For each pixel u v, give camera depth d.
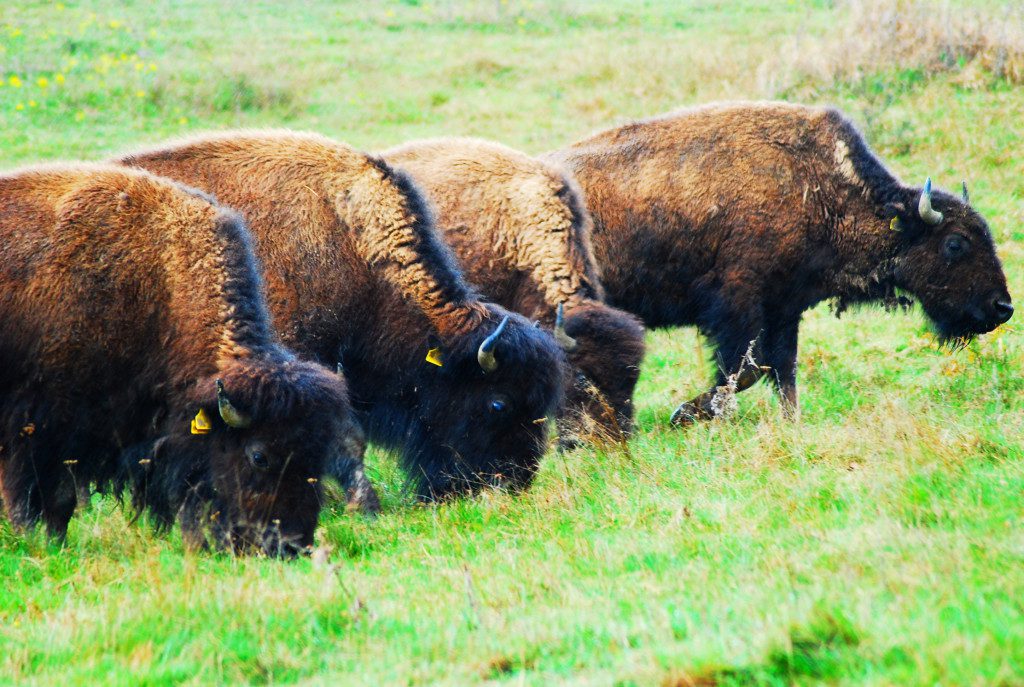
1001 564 12.38
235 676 12.33
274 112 57.69
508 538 17.91
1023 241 37.41
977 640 9.74
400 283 22.67
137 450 19.73
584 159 28.09
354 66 64.75
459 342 21.97
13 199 19.70
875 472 17.31
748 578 13.43
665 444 22.69
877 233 27.73
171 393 19.22
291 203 23.03
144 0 79.81
